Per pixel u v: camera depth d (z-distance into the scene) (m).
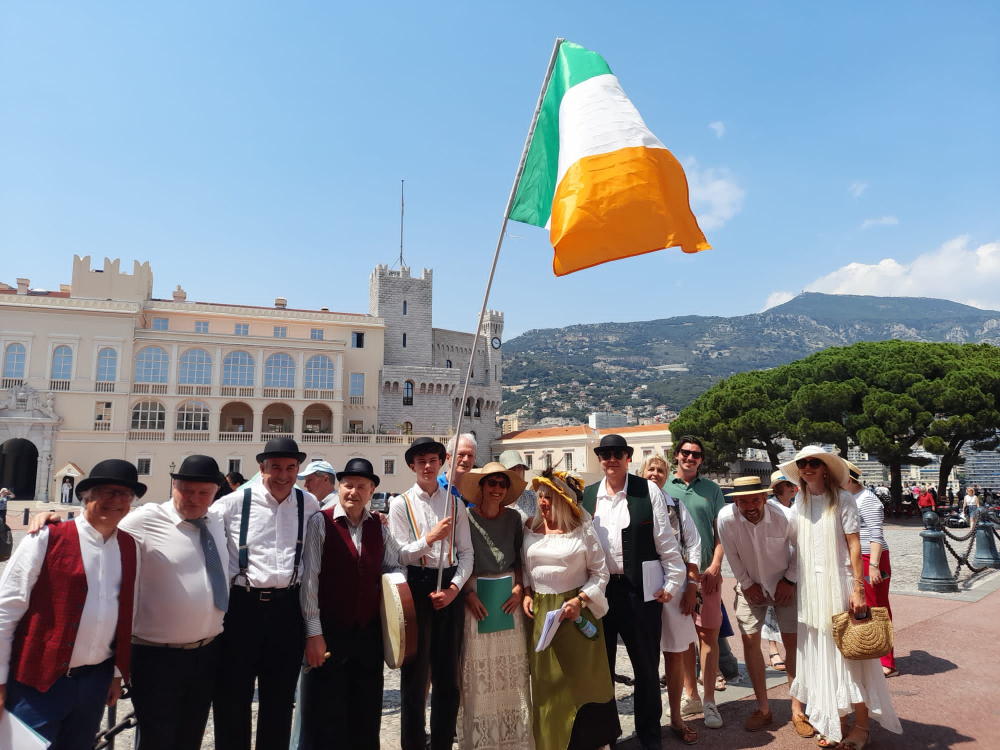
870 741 5.62
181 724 4.32
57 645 3.70
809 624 5.58
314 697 4.86
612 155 5.77
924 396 39.09
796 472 6.00
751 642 6.05
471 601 5.34
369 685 4.95
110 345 51.16
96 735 4.07
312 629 4.74
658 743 5.34
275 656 4.68
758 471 56.41
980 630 9.44
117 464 4.05
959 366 41.28
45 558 3.82
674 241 5.61
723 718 6.27
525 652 5.42
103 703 3.95
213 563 4.48
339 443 56.53
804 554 5.71
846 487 5.75
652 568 5.67
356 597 4.95
